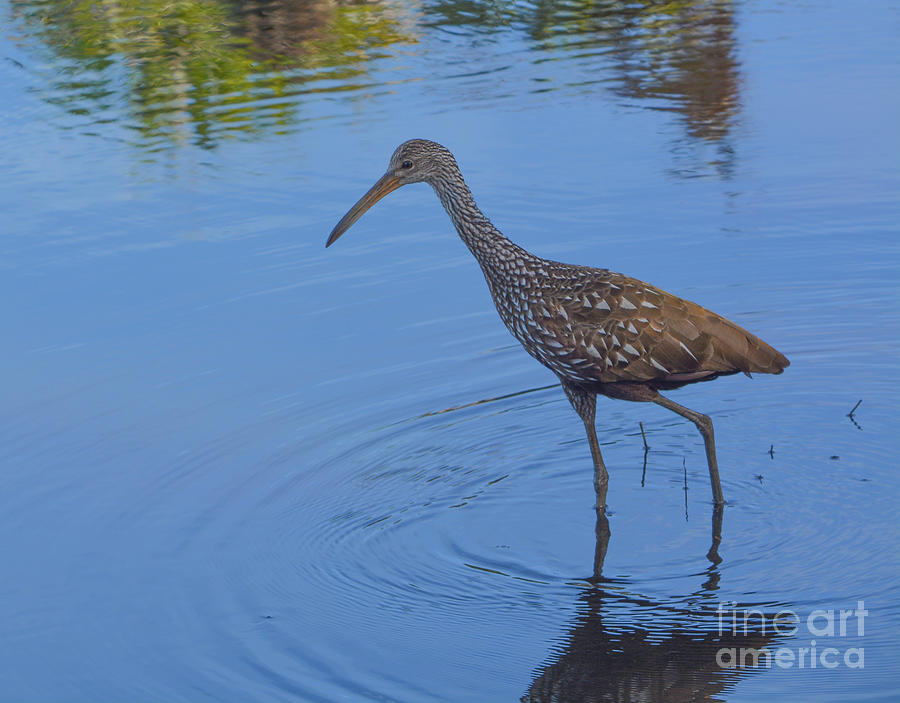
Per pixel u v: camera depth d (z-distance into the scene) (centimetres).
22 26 1853
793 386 937
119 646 657
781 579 701
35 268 1130
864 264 1078
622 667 625
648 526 771
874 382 929
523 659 634
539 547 750
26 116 1519
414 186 1309
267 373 958
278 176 1306
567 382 802
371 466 843
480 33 1795
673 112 1438
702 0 1922
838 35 1686
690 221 1166
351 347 995
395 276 1111
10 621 682
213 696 610
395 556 741
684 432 897
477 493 814
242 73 1644
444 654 641
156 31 1809
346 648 649
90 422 893
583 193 1230
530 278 787
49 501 802
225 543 756
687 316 757
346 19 1867
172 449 861
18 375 955
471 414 909
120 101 1561
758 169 1270
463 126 1409
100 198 1277
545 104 1477
